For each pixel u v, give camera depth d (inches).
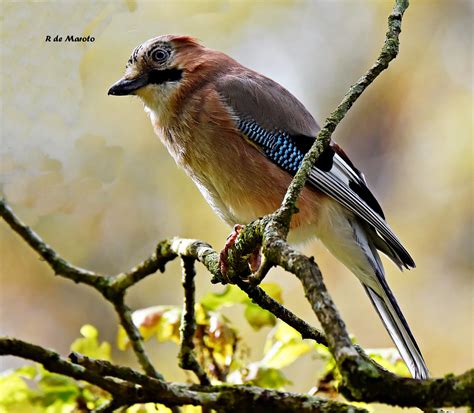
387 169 610.5
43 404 263.1
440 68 619.5
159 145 541.3
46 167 473.4
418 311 541.0
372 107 628.1
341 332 149.2
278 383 270.7
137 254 536.4
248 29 609.3
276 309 236.4
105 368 233.9
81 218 514.6
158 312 290.4
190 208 544.1
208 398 243.3
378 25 637.9
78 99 451.5
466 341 531.5
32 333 530.6
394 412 261.4
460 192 577.0
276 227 202.2
